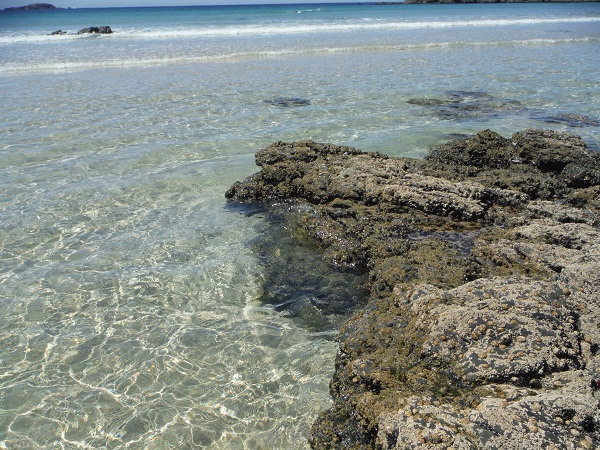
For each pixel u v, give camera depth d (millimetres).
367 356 5160
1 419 5203
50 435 5035
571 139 10883
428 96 18469
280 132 14258
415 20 53250
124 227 9125
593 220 7852
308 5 147500
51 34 40469
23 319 6730
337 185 9133
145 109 16562
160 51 28609
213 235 8828
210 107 16891
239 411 5352
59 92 18672
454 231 7941
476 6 95000
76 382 5711
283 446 4941
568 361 4566
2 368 5887
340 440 4637
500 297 5352
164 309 7008
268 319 6789
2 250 8312
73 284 7480
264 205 9719
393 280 6461
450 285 6086
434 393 4508
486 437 3770
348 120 15422
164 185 10828
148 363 6008
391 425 4105
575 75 22203
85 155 12484
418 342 5086
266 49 29125
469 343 4824
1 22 60812
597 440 3729
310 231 8453
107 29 40719
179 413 5312
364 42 32531
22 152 12562
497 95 18609
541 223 7637
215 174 11359
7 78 21125
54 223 9211
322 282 7406
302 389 5633
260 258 8102
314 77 21719
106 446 4922
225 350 6234
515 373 4445
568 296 5367
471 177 9586
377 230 7859
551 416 3859
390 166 9484
